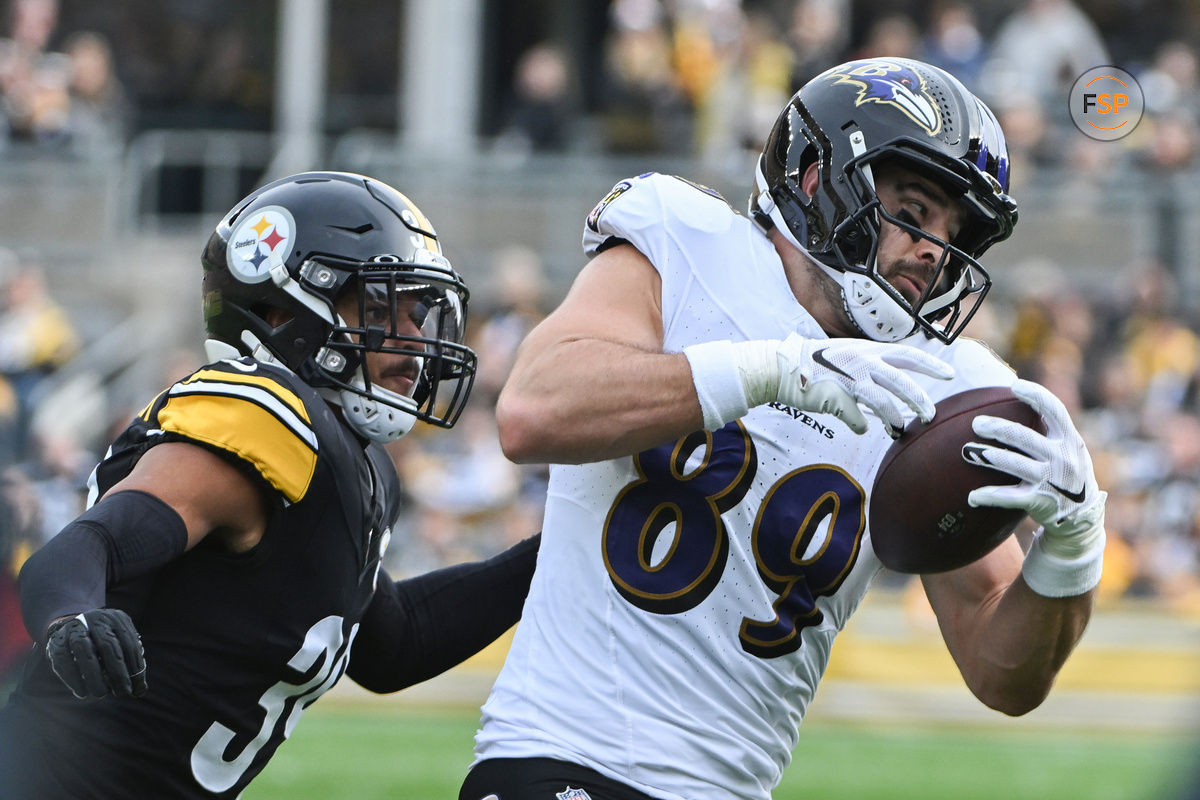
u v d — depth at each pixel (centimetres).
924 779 2689
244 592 949
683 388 898
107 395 4388
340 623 988
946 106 971
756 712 977
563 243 4416
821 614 980
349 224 1009
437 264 1030
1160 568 3581
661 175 1017
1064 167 4231
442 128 5138
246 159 5025
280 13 5425
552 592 995
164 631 947
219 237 1029
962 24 4591
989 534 927
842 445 959
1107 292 4109
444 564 3716
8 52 4853
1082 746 3181
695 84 4541
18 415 4041
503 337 3944
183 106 5394
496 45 5388
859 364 892
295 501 939
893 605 3494
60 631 816
